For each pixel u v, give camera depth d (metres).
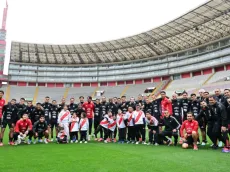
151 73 48.59
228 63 37.28
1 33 52.34
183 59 44.50
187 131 8.24
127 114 10.23
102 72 53.53
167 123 9.03
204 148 7.99
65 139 9.58
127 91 46.91
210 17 33.56
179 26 37.16
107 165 5.14
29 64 53.88
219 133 7.81
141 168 4.86
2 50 51.97
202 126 9.19
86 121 10.33
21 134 8.94
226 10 31.23
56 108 11.41
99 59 53.47
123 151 7.22
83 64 54.94
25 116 9.20
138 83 50.47
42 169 4.75
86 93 49.34
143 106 11.01
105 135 10.50
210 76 38.75
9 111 9.22
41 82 53.81
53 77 54.31
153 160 5.71
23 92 49.12
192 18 34.31
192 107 10.10
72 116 10.43
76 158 5.98
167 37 41.47
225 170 4.71
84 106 11.46
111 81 52.56
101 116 11.59
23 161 5.54
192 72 43.59
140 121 9.84
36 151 7.15
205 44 40.62
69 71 54.81
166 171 4.62
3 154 6.50
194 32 38.44
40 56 52.44
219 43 38.81
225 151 7.03
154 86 45.47
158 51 47.22
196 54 42.22
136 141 9.99
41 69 54.34
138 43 44.97
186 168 4.87
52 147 8.15
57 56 52.62
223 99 8.51
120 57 51.69
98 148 7.93
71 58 53.50
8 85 51.56
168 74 46.19
